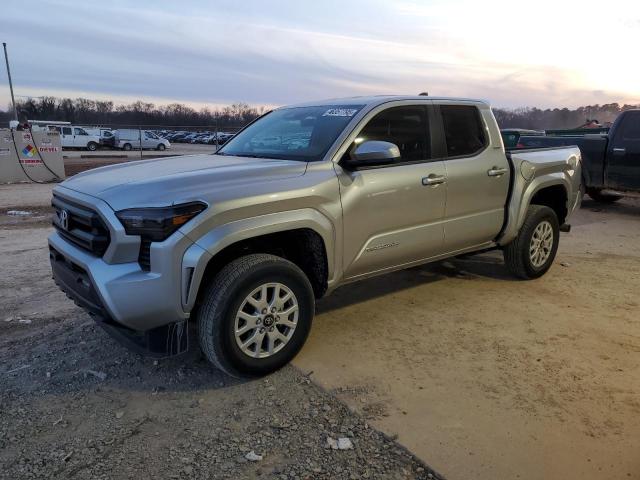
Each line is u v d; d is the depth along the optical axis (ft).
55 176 59.26
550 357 12.94
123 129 133.28
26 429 10.02
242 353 11.32
